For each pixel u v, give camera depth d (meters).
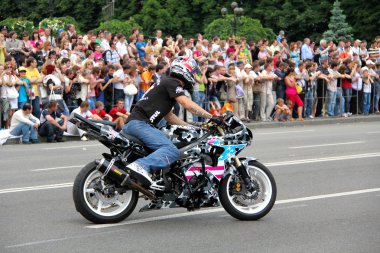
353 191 14.93
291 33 54.50
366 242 10.66
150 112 11.80
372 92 35.97
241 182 12.08
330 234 11.15
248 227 11.63
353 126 31.44
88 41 29.52
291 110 32.00
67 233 11.20
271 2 54.44
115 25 43.53
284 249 10.23
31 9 56.28
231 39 32.44
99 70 27.11
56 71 25.91
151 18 52.50
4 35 28.08
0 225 11.77
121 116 25.94
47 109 24.84
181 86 11.96
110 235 11.05
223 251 10.12
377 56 37.03
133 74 27.77
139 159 11.54
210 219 12.26
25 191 14.91
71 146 23.55
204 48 32.09
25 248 10.30
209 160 11.94
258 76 31.00
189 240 10.76
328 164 18.88
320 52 35.38
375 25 52.62
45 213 12.71
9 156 20.84
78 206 11.57
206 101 29.33
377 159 19.94
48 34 30.27
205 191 11.91
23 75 25.62
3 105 25.25
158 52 31.28
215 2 53.59
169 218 12.33
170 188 11.77
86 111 25.23
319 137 26.25
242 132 12.12
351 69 34.66
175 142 11.83
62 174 17.25
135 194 11.96
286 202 13.73
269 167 18.31
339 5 49.38
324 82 33.53
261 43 33.81
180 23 53.09
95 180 11.73
